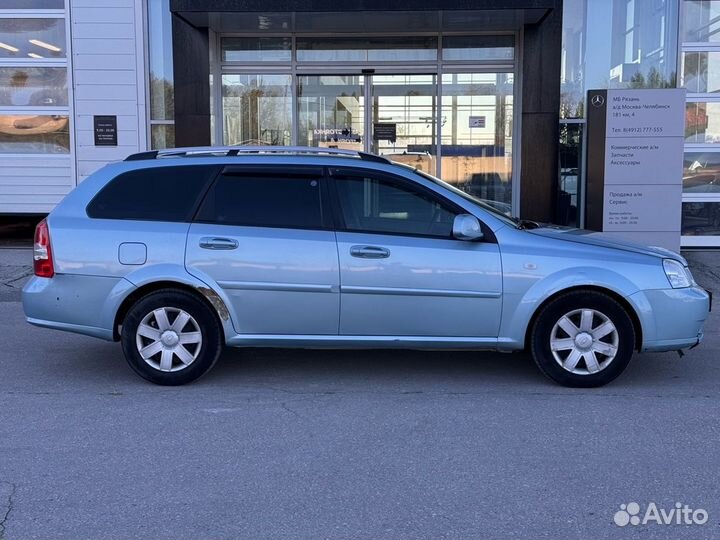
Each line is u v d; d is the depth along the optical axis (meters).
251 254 5.60
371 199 5.71
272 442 4.63
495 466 4.27
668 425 4.91
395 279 5.57
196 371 5.73
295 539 3.48
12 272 10.45
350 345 5.73
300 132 12.50
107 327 5.71
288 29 11.71
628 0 11.81
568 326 5.62
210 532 3.55
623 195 10.29
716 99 11.89
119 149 12.41
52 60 12.37
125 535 3.52
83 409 5.25
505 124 12.27
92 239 5.67
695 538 3.49
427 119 12.35
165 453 4.46
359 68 12.26
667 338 5.60
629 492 3.94
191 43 11.09
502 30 11.80
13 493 3.93
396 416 5.10
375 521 3.64
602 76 11.96
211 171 5.81
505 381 5.93
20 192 12.63
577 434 4.75
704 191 12.07
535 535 3.52
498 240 5.61
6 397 5.54
